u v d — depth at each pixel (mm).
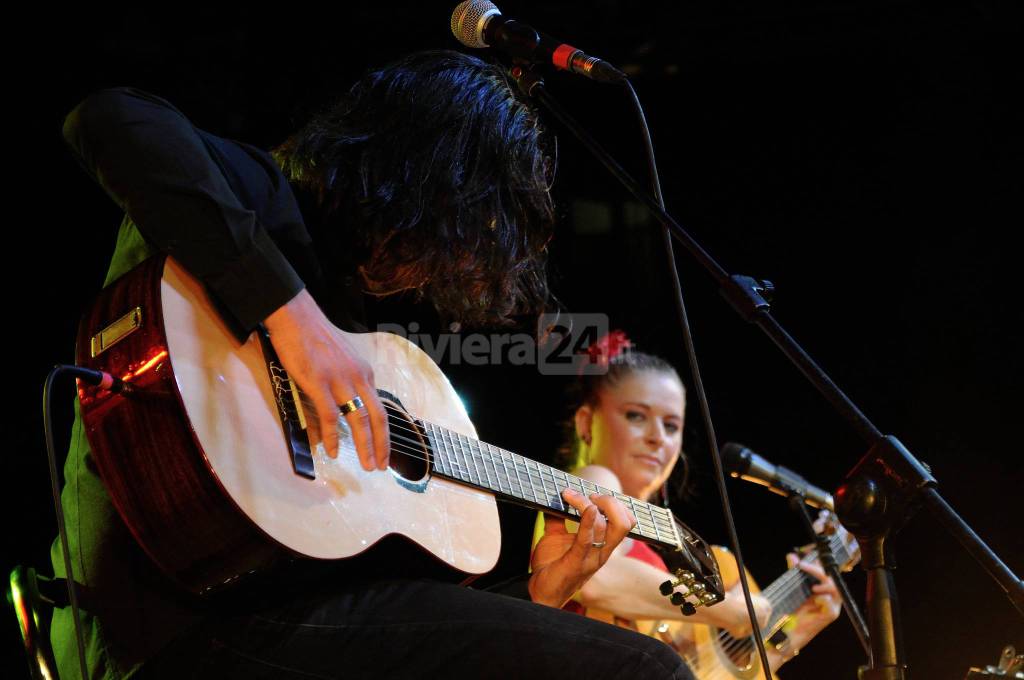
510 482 1790
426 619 1432
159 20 3744
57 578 1478
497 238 1833
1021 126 4492
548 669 1431
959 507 4492
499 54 4008
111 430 1376
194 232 1390
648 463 3070
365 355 1729
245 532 1351
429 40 4020
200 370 1394
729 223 4773
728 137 4766
